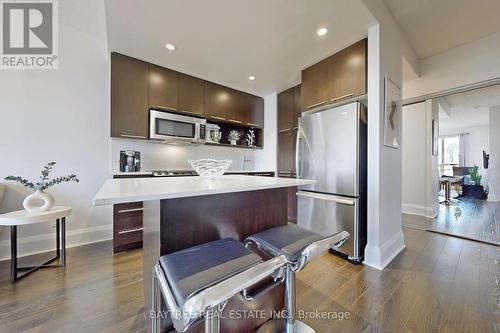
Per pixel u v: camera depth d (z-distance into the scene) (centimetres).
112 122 240
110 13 176
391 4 204
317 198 236
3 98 212
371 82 201
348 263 204
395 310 138
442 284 166
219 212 117
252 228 130
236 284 66
